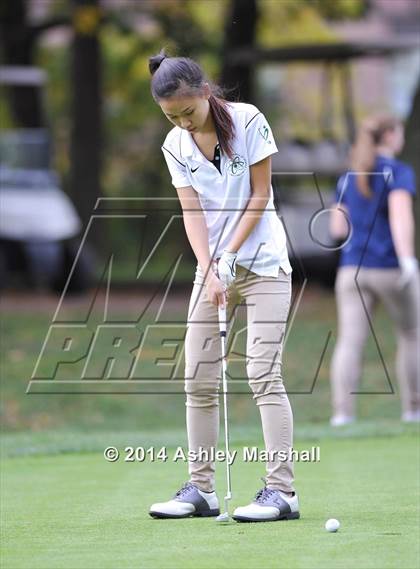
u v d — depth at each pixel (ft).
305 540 58.54
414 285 116.67
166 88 63.21
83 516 67.92
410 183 114.11
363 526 62.49
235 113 65.05
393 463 88.12
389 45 215.51
